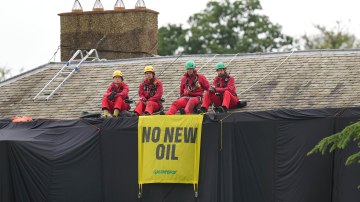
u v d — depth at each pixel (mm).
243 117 53531
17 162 57438
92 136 57312
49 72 70812
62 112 64250
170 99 62125
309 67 62188
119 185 56656
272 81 61375
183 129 54719
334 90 58375
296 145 52281
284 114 52625
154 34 76688
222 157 53844
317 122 52031
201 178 54281
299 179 52094
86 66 70438
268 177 52844
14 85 70000
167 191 55094
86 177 57281
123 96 59062
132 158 56281
